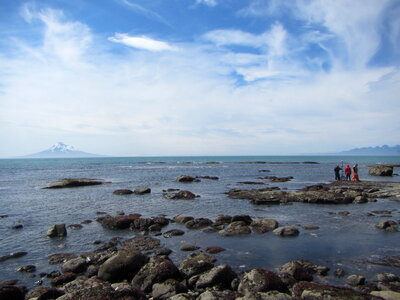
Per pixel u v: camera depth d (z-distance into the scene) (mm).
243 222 16562
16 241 14594
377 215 19484
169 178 52188
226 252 12297
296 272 9531
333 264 10805
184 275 9906
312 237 14297
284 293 7973
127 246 13312
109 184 42406
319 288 7859
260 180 47500
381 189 30016
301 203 24484
